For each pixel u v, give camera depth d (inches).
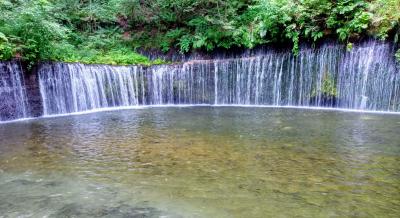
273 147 251.0
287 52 466.9
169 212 150.8
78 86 437.7
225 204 157.8
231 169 205.5
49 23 406.9
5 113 372.2
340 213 147.2
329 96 444.8
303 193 169.2
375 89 411.5
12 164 221.8
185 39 536.1
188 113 415.2
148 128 324.2
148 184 184.1
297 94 466.6
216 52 518.0
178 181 187.5
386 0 402.6
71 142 275.3
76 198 167.5
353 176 190.9
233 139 276.4
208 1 538.6
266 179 188.2
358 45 418.3
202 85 510.0
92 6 618.5
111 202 162.2
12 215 150.1
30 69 392.5
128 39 595.2
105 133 305.6
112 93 471.8
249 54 496.1
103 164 219.0
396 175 191.5
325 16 436.1
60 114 418.0
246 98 498.0
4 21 389.4
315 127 318.0
